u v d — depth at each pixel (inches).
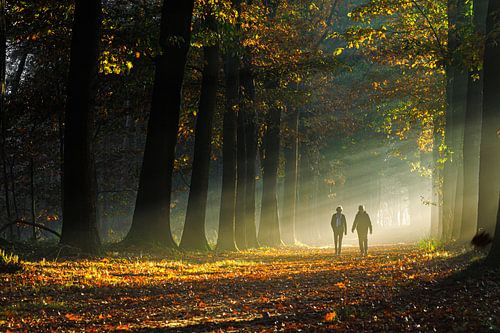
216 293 506.9
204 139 1046.4
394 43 1159.6
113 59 941.8
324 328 330.3
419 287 471.5
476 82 860.0
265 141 1718.8
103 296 470.9
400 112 1461.6
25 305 415.5
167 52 895.7
